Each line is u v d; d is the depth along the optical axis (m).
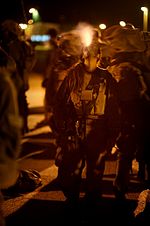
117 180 5.74
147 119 5.51
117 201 5.79
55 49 9.94
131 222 5.59
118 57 5.72
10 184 3.57
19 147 3.48
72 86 5.40
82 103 5.32
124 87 5.46
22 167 8.11
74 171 5.52
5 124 3.39
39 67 27.53
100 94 5.30
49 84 8.95
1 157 3.39
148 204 5.43
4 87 3.42
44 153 9.14
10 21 8.41
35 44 9.96
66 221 5.66
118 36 5.80
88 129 5.32
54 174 7.73
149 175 6.13
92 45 5.34
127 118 5.49
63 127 5.56
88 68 5.30
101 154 5.35
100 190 5.44
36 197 6.63
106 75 5.37
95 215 5.55
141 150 5.80
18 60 8.50
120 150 5.61
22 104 9.25
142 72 5.53
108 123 5.35
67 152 5.52
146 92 5.47
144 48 5.80
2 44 8.29
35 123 12.12
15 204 6.36
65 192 5.70
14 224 5.67
